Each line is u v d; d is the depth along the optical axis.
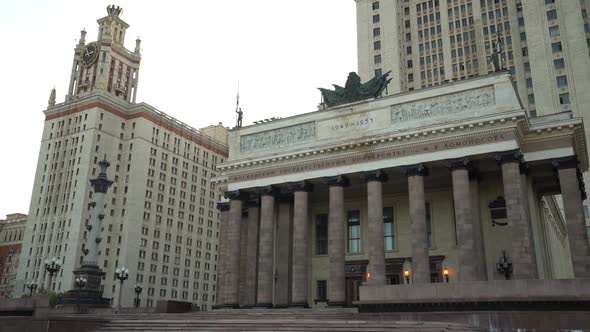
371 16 131.00
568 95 107.44
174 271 149.75
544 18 113.88
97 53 158.00
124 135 149.38
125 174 144.88
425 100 54.91
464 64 123.19
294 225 57.53
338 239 54.47
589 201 103.88
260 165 61.59
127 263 135.12
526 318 34.50
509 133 48.88
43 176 146.75
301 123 61.53
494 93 51.72
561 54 110.19
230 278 59.78
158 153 152.25
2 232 167.50
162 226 148.50
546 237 57.94
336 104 61.94
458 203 49.00
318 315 43.41
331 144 56.69
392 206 61.34
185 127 164.38
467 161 49.72
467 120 50.22
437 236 56.97
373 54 127.75
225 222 67.25
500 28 121.44
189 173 162.62
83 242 132.12
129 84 164.25
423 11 132.12
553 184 56.19
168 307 53.59
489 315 35.62
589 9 111.19
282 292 59.88
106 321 40.06
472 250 47.25
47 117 152.75
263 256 58.19
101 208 63.59
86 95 147.38
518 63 116.38
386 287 41.41
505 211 52.47
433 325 31.80
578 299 34.69
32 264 138.62
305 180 58.12
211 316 46.19
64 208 138.12
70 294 58.78
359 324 32.78
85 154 139.38
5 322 42.16
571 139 49.41
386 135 53.81
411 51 130.50
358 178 57.25
